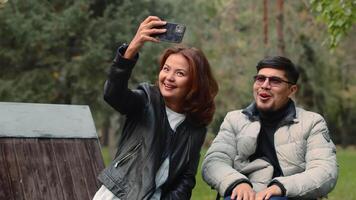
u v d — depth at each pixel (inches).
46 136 241.6
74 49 606.5
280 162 180.1
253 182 180.9
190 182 169.3
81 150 246.5
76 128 251.0
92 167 245.3
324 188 172.7
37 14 579.2
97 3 610.5
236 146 186.4
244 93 730.2
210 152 185.8
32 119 243.3
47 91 600.1
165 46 604.1
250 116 186.1
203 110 168.6
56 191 233.9
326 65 729.6
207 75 168.1
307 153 178.9
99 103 607.8
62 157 240.8
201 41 703.1
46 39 579.5
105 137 1272.1
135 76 604.4
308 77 730.8
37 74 598.2
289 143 180.2
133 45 158.1
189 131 168.6
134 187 159.0
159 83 169.3
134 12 606.2
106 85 160.7
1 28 574.6
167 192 166.2
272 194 168.4
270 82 181.2
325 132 180.7
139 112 166.4
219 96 735.7
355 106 1064.8
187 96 166.7
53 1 597.3
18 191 226.5
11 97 584.1
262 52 683.4
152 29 157.8
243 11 695.7
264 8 625.3
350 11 333.4
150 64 601.9
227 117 190.5
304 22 669.9
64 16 577.6
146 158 161.3
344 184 708.0
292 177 171.8
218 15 707.4
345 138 1450.5
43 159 236.7
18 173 229.5
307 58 715.4
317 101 755.4
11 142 233.1
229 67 717.9
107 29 594.6
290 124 181.8
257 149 184.4
